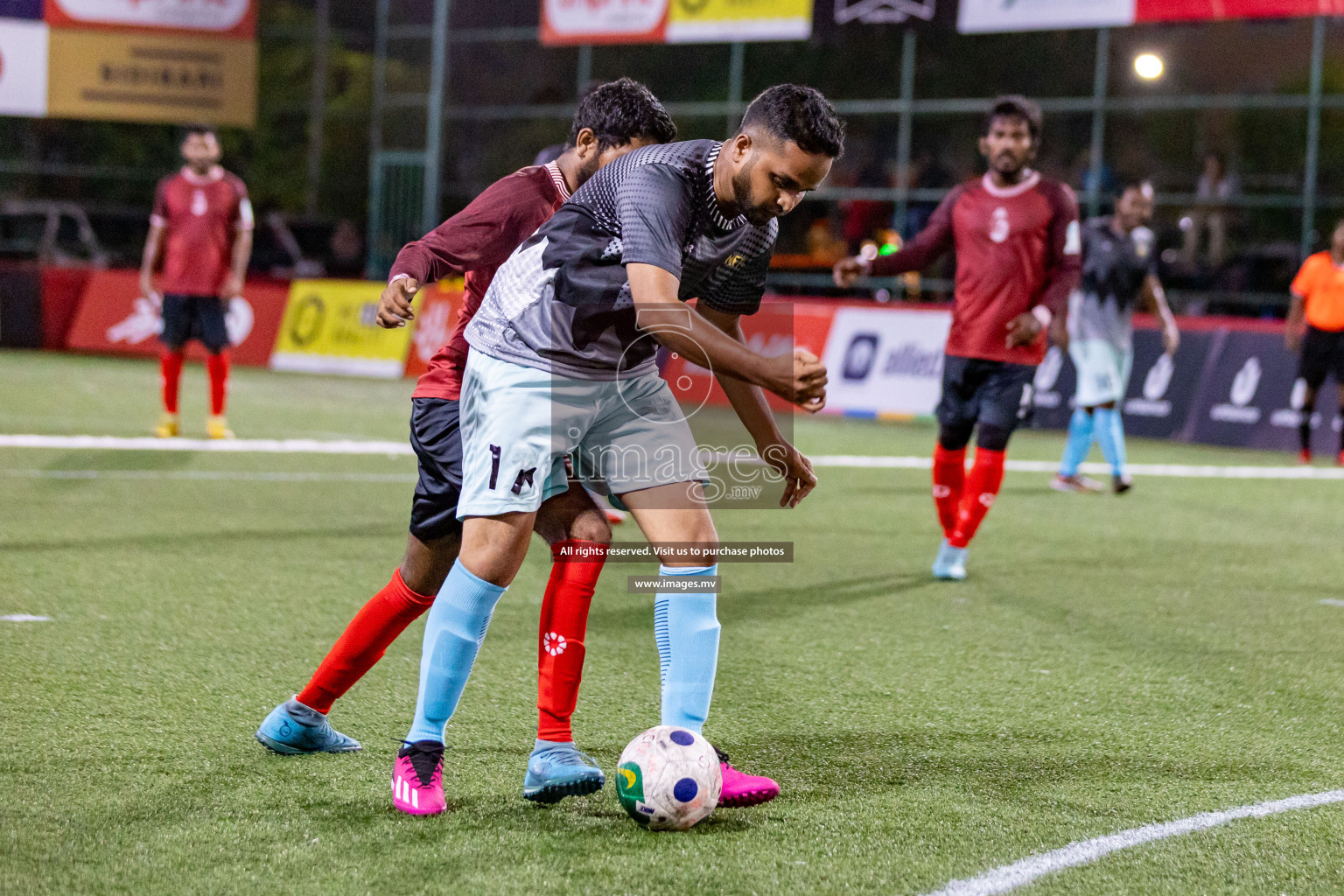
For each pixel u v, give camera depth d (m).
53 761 6.62
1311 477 21.36
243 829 5.84
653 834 5.92
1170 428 26.59
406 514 14.87
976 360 12.07
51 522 13.38
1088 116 38.09
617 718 7.64
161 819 5.92
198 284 19.75
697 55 40.56
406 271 6.64
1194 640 10.12
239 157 44.62
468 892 5.23
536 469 5.90
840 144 5.51
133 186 42.31
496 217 6.80
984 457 12.09
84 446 18.98
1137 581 12.46
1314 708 8.33
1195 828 6.12
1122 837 5.97
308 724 6.81
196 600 10.33
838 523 15.51
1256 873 5.59
